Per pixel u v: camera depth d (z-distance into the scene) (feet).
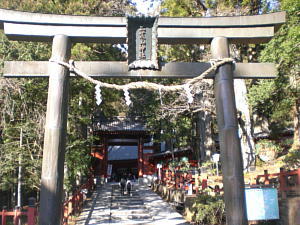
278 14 21.02
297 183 29.58
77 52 37.83
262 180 39.86
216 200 33.24
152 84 19.81
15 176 37.19
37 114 35.88
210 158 62.03
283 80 41.37
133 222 36.09
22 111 35.88
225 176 18.30
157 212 40.45
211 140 63.41
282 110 61.93
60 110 18.44
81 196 43.75
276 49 34.01
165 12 52.85
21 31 19.62
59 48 19.48
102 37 20.25
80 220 35.76
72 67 19.17
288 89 44.45
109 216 38.86
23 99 35.14
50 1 40.47
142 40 19.99
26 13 19.62
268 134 68.95
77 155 38.91
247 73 20.66
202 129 64.90
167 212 40.34
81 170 43.73
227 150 18.45
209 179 42.83
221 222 32.63
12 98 34.53
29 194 55.01
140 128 83.46
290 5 31.81
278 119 77.71
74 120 41.50
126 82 53.62
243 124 49.83
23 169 35.27
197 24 20.61
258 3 48.57
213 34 20.81
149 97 65.51
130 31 20.03
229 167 18.20
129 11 46.44
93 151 83.61
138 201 50.96
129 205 47.47
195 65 20.65
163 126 64.44
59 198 17.43
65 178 37.09
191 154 76.13
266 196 25.13
